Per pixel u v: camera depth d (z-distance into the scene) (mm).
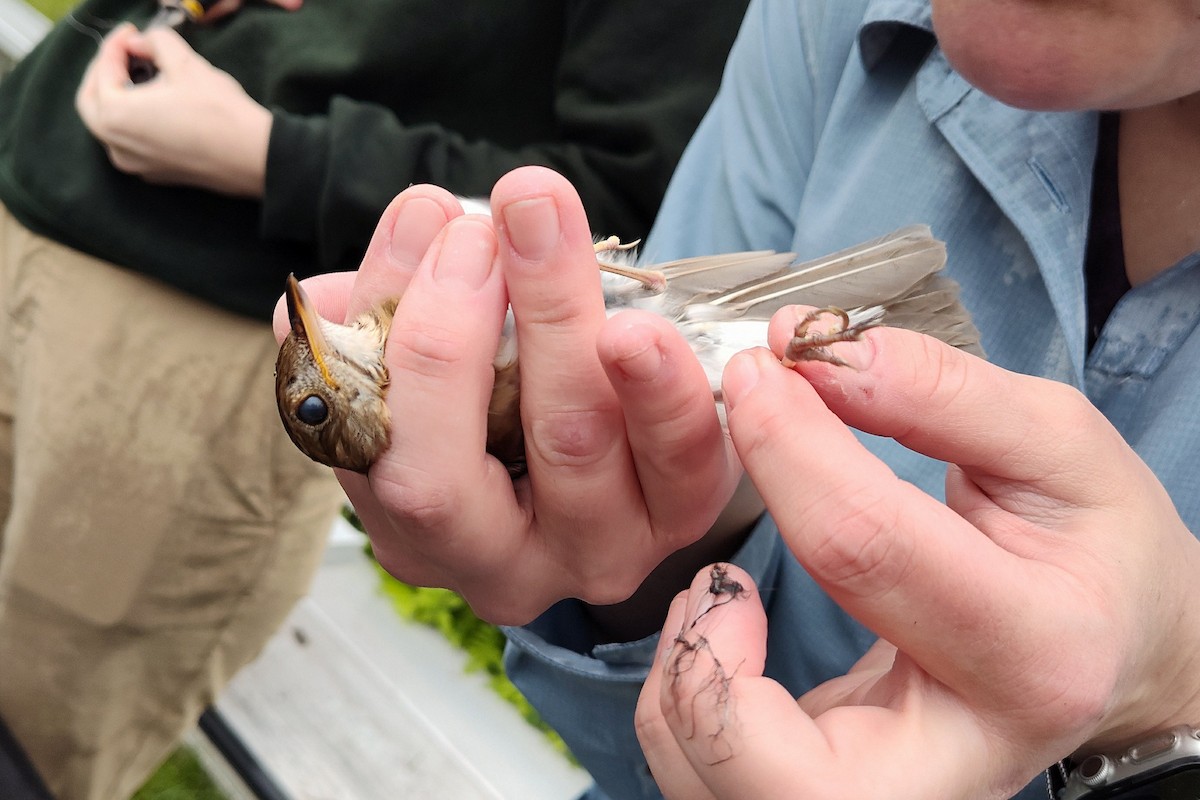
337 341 309
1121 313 310
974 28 289
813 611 355
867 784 243
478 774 723
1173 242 308
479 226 280
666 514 293
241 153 453
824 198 369
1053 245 312
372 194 462
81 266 521
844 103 367
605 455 283
